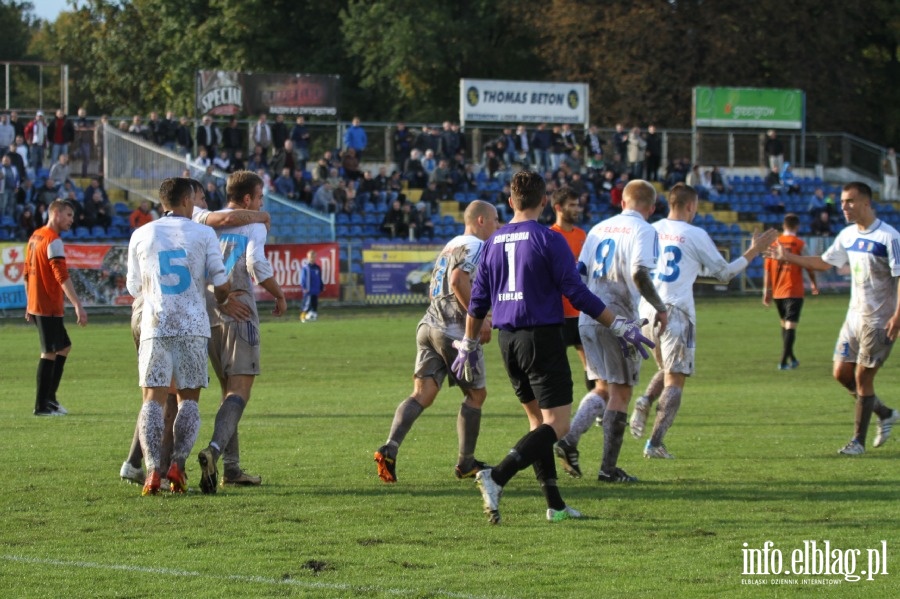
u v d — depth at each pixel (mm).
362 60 108188
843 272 21406
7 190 62469
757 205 87062
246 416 25078
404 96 107500
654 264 17203
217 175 66250
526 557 12953
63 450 20141
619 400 17609
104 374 34344
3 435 21953
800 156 95000
